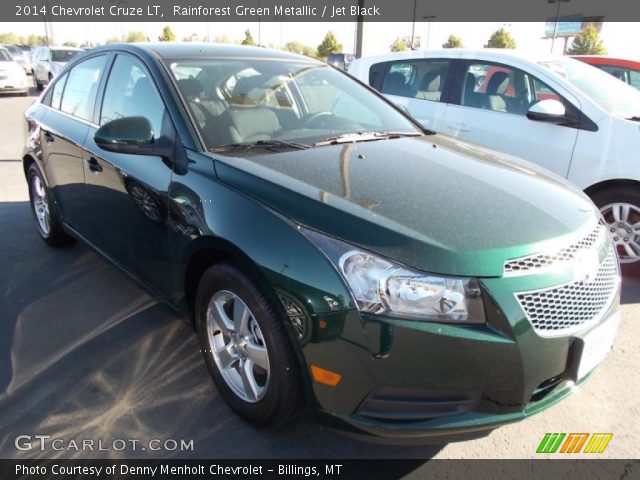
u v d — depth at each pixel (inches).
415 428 77.4
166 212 104.9
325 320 77.6
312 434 96.6
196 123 108.1
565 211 91.4
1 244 184.1
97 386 108.1
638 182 160.6
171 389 107.7
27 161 180.1
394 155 111.2
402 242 77.1
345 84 144.6
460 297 75.1
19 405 102.1
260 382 93.8
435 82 218.1
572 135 173.5
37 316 135.1
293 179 92.6
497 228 82.4
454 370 75.7
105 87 136.4
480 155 118.2
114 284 153.4
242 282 88.3
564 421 101.0
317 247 79.5
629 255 166.4
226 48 137.9
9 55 709.3
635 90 193.9
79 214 146.3
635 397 107.6
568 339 80.4
